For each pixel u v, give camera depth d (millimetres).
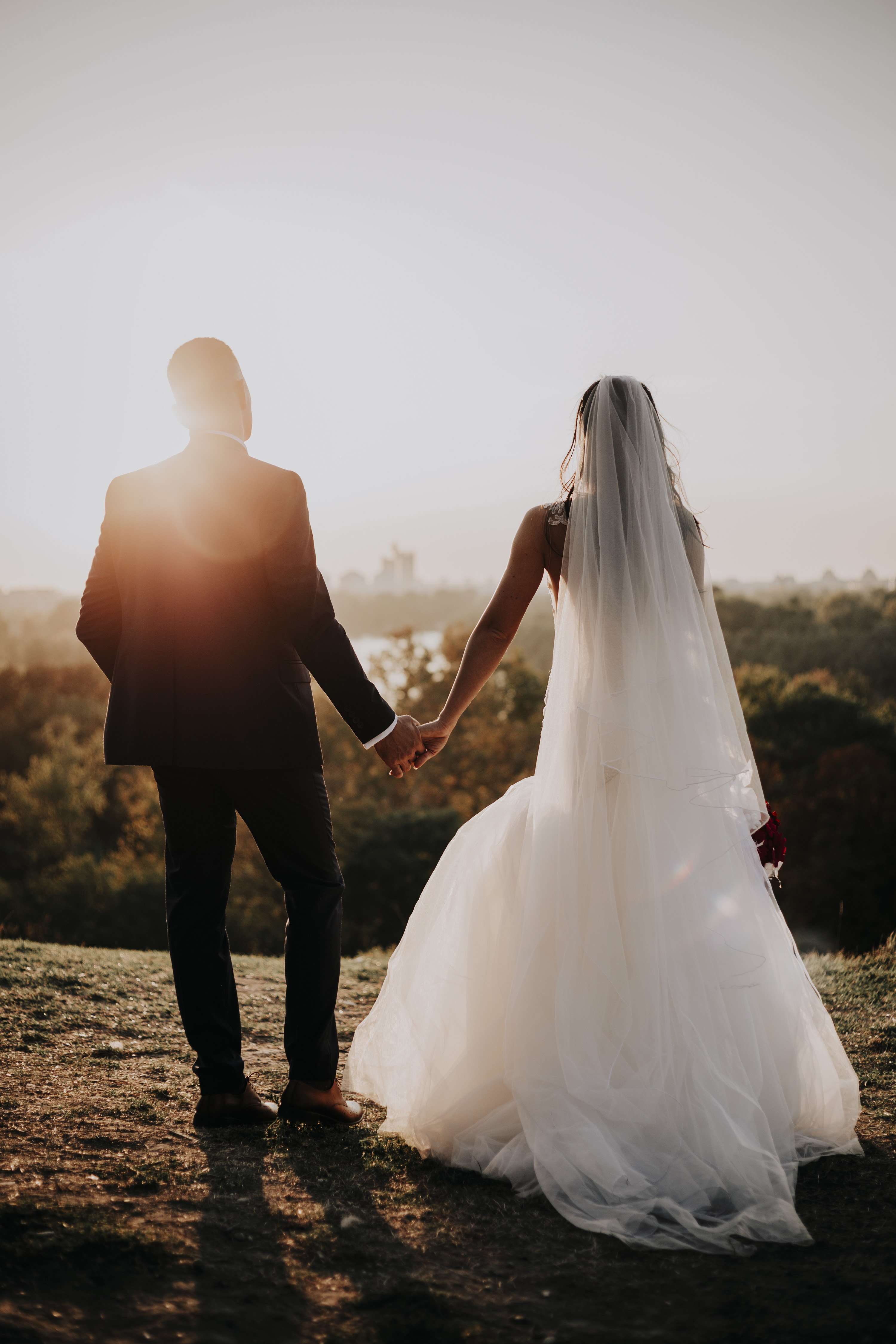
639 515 2559
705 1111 2215
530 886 2492
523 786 2850
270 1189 2135
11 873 44469
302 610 2469
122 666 2553
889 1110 2725
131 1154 2268
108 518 2664
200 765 2445
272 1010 3838
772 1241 1975
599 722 2479
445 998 2555
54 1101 2594
